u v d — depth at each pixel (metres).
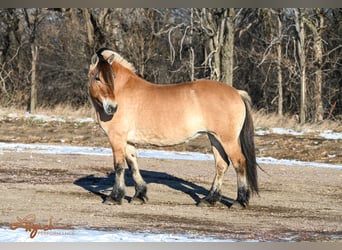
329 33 35.84
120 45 35.91
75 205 11.77
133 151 12.30
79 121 28.00
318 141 23.55
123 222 10.30
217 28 32.53
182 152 21.77
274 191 14.11
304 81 30.59
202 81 11.91
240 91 11.96
